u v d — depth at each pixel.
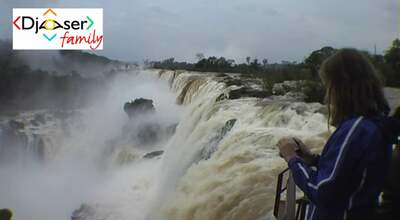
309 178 2.29
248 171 7.38
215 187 7.58
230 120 11.88
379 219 2.70
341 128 2.25
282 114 11.00
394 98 9.23
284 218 3.27
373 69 2.35
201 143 12.08
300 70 19.69
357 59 2.34
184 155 12.88
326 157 2.23
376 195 2.24
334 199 2.16
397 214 2.70
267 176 6.96
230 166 8.20
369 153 2.13
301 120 10.23
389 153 2.27
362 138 2.15
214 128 12.18
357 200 2.20
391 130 2.25
